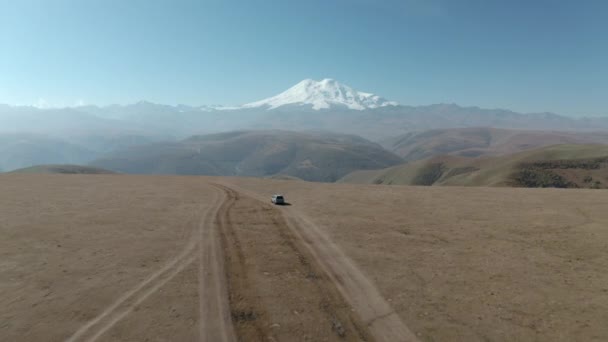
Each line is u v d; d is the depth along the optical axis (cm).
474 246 2758
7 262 2334
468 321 1642
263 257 2469
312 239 2938
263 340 1477
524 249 2670
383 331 1559
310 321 1630
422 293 1928
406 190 5772
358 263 2373
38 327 1566
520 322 1636
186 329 1553
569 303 1816
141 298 1839
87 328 1558
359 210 4153
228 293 1903
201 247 2689
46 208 4050
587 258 2464
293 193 5506
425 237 3008
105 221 3481
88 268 2245
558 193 5116
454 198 4897
